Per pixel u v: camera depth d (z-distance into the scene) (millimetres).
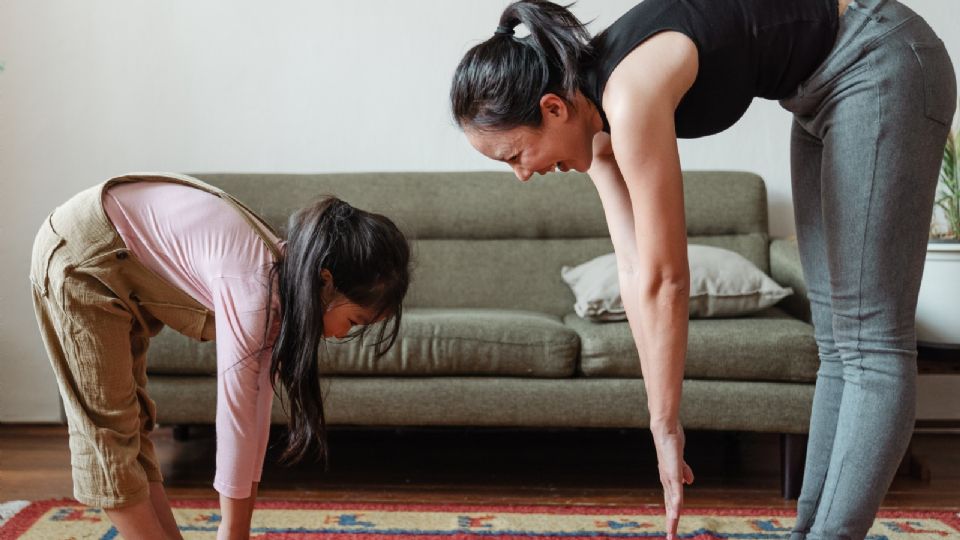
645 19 1293
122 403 1545
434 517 2199
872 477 1371
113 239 1478
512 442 2996
